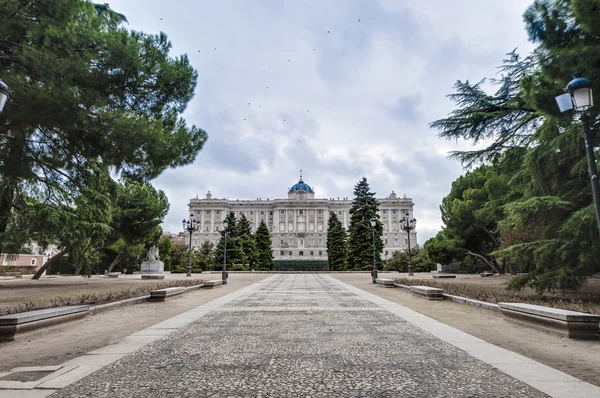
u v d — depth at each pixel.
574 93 7.19
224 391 4.41
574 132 10.95
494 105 15.11
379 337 7.46
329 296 16.19
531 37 9.30
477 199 34.31
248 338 7.39
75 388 4.52
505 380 4.78
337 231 68.00
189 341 7.14
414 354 6.11
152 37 12.93
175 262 59.69
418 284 21.70
